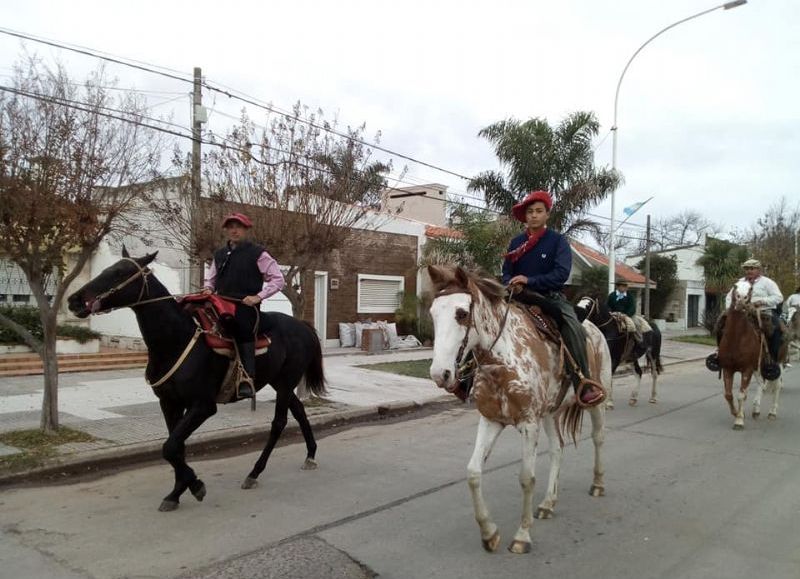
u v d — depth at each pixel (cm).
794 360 2106
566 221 1773
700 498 624
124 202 772
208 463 750
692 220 6188
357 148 1068
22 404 977
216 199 970
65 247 762
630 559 475
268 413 988
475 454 479
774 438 909
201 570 445
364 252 1981
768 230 3147
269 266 650
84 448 737
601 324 1031
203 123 1279
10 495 614
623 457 788
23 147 678
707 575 448
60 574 438
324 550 482
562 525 545
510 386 469
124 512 567
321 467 733
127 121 782
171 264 1525
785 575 450
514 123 1773
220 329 605
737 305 985
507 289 518
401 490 640
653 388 1242
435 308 441
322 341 1892
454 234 1700
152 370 579
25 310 1383
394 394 1206
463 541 505
